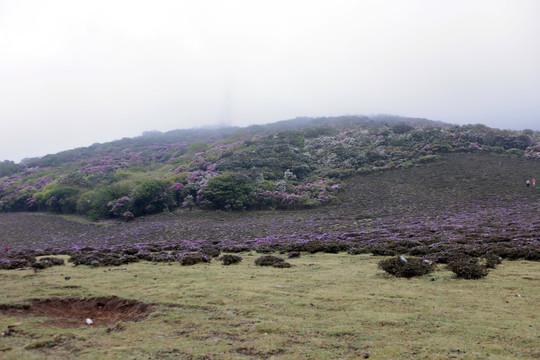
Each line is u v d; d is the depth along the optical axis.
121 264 14.39
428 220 26.12
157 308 7.92
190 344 5.82
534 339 5.41
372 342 5.63
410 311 7.06
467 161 50.31
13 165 83.38
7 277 11.55
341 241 18.05
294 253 15.22
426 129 64.88
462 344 5.39
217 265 13.59
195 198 46.03
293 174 50.88
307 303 7.84
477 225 20.19
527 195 34.16
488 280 9.09
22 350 5.54
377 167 51.41
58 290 9.46
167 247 20.28
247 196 42.22
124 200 43.56
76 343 5.97
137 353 5.50
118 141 114.62
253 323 6.70
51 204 50.00
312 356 5.21
